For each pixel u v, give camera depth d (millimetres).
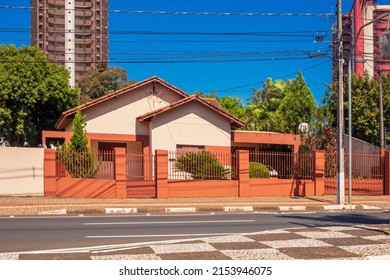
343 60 20750
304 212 18219
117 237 11156
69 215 16266
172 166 22250
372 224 13828
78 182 20938
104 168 22141
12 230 12195
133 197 21516
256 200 21406
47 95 37531
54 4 86875
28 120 38219
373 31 62938
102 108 26203
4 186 21375
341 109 20766
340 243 10320
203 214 17094
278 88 44125
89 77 51719
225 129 27156
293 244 10172
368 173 26234
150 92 27203
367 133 37969
